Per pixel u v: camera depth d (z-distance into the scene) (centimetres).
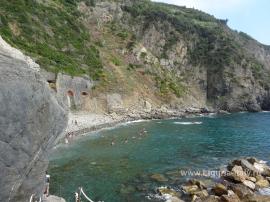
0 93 1425
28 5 8844
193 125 7900
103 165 3831
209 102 13262
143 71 11262
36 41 8044
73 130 5816
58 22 9544
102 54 10494
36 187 1733
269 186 3183
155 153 4619
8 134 1468
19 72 1534
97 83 8900
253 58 15675
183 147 5131
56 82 7138
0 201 1489
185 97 11569
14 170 1527
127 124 7656
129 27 13688
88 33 10825
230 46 14712
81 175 3388
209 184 3189
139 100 9762
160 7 16925
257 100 13500
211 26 16662
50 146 1781
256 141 5888
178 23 15112
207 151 4884
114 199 2756
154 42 13912
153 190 3002
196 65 14100
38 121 1622
